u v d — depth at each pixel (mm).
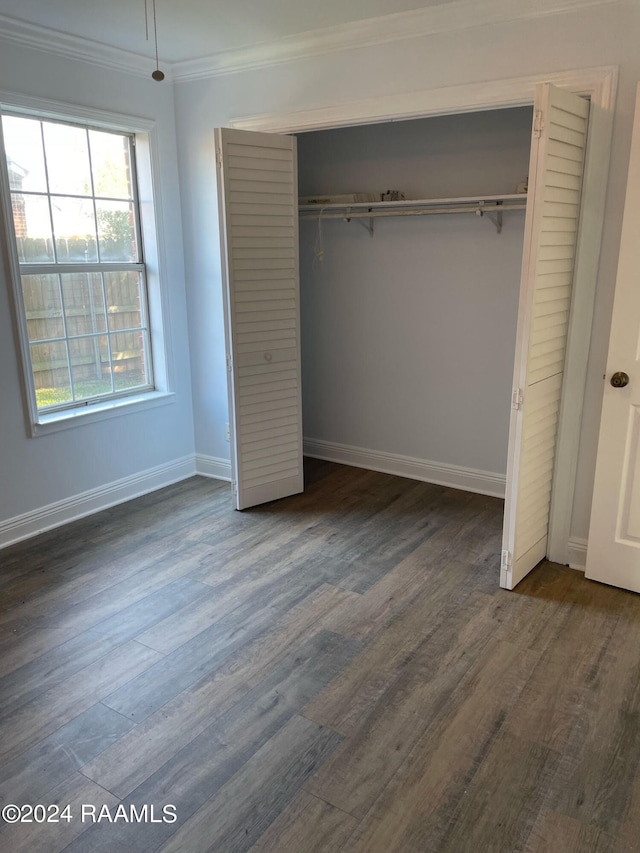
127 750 1963
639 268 2525
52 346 3508
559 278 2656
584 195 2652
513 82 2764
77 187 3512
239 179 3236
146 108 3668
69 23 3014
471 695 2193
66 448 3531
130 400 3879
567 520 3021
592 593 2822
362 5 2789
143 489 4020
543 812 1740
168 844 1652
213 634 2551
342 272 4238
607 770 1877
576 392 2854
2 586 2920
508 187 3537
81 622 2635
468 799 1782
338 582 2936
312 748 1964
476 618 2641
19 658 2406
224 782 1843
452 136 3656
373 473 4355
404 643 2480
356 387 4375
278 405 3713
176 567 3086
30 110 3146
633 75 2506
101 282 3715
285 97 3406
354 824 1706
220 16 2922
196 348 4141
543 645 2459
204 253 3934
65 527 3525
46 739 2008
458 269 3789
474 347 3838
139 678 2293
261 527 3518
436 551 3223
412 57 2984
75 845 1655
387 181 3951
